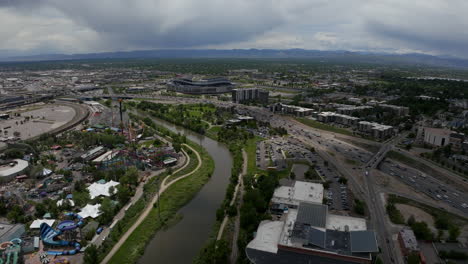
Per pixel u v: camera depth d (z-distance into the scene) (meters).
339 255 167.38
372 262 172.50
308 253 174.25
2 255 185.75
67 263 191.88
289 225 196.00
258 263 168.88
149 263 199.00
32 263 192.00
